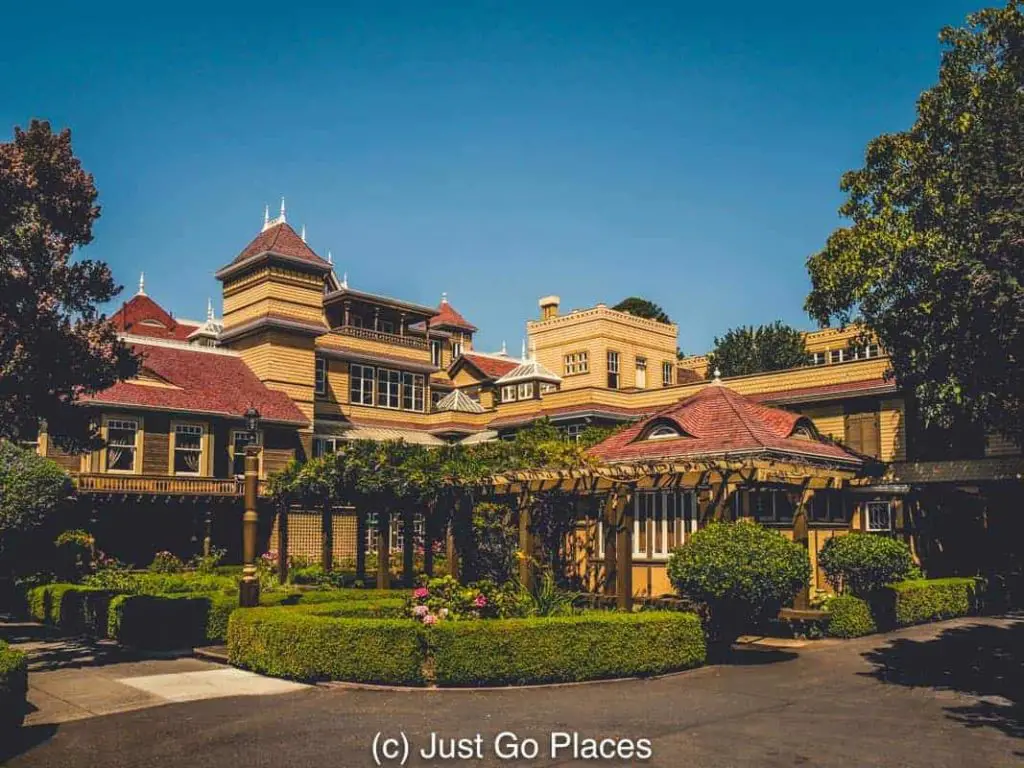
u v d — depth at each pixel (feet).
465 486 76.43
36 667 51.26
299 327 133.39
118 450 110.42
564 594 57.88
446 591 53.42
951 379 53.21
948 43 69.62
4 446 87.92
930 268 52.65
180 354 126.72
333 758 31.50
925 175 68.23
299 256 135.64
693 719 37.45
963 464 90.68
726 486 62.85
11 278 49.16
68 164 52.29
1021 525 91.45
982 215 47.26
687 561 53.57
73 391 54.08
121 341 54.60
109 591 71.10
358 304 153.07
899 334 68.85
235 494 114.42
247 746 33.14
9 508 85.51
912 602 68.95
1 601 86.38
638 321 167.12
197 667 50.98
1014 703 40.88
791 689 44.16
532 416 144.36
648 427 80.74
